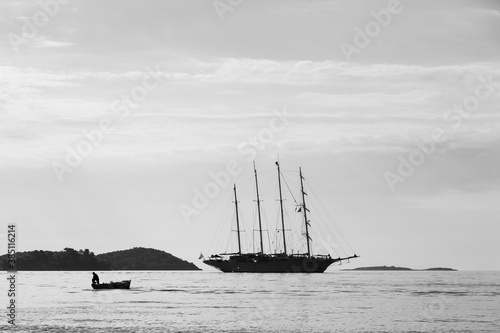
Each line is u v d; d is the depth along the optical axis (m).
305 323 140.12
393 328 133.38
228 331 128.62
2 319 145.50
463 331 129.75
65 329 130.88
